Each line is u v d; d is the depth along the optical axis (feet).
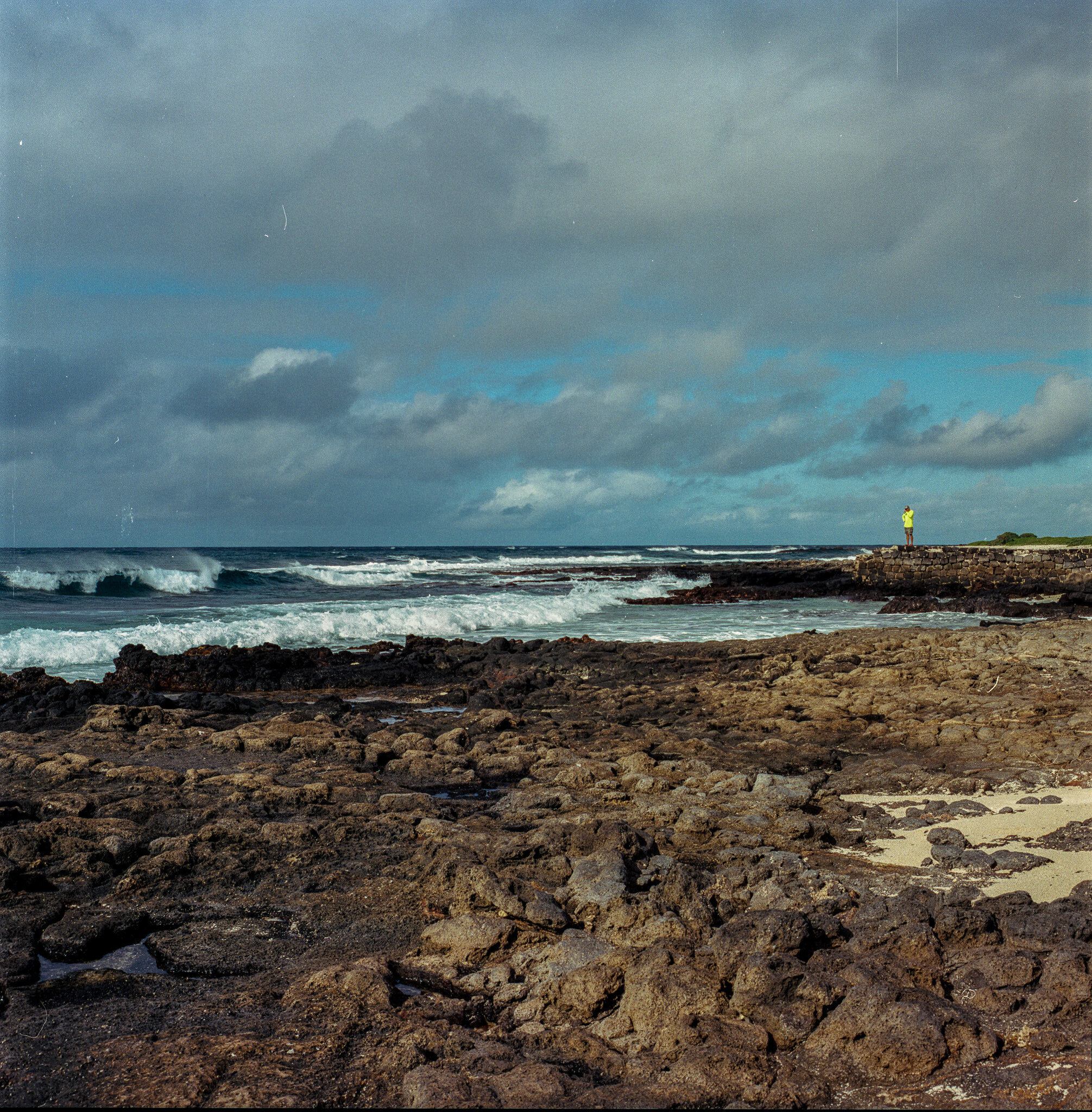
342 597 124.06
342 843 26.89
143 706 44.21
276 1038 15.57
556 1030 16.33
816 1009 16.20
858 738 41.88
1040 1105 13.46
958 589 134.31
